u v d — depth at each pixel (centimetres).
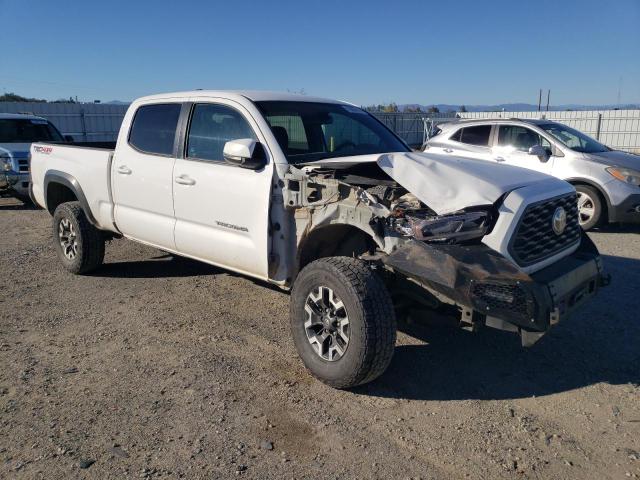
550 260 392
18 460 312
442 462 313
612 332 492
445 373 417
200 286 614
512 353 452
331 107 538
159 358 440
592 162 897
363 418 357
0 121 1269
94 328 501
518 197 364
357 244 428
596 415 362
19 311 543
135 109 578
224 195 471
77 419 353
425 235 353
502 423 352
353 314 359
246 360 436
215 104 500
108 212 603
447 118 3216
